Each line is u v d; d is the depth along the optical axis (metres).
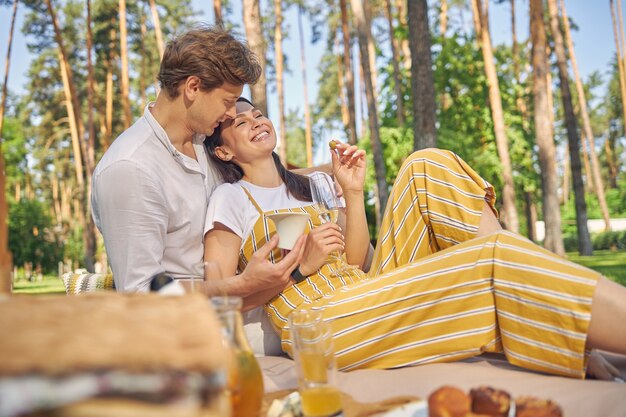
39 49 30.70
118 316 0.84
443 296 1.92
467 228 2.18
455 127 20.50
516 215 18.47
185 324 0.83
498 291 1.83
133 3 29.66
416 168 2.28
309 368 1.38
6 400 0.69
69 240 38.41
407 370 1.91
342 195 2.78
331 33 36.34
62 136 37.53
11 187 38.19
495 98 18.73
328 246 2.24
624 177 46.06
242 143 2.50
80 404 0.71
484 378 1.71
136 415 0.72
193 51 2.31
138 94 33.41
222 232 2.37
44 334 0.76
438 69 20.44
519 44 32.22
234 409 1.25
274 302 2.26
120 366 0.71
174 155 2.37
